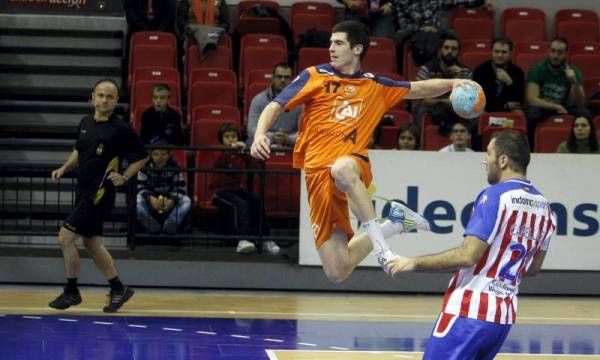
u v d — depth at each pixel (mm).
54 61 35344
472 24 36312
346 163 14398
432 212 26594
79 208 22672
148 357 19391
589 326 23625
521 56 34562
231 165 27422
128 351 19812
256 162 27453
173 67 33656
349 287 27141
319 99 14891
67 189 30109
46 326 21859
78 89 34250
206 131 29469
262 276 26938
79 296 23203
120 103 33594
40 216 28906
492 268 13273
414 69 33781
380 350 20500
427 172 26578
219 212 27438
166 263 26828
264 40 34156
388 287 27188
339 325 22859
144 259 26781
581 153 27906
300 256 26859
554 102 31922
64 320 22531
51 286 26703
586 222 27078
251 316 23562
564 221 27031
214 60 33750
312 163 14914
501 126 29797
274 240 27344
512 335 22484
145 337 21062
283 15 37781
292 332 21969
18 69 34562
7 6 36719
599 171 27016
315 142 14938
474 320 13195
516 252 13312
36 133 32469
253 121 28500
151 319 22906
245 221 27031
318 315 23938
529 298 27094
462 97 14859
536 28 36844
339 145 14797
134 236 26938
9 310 23438
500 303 13250
